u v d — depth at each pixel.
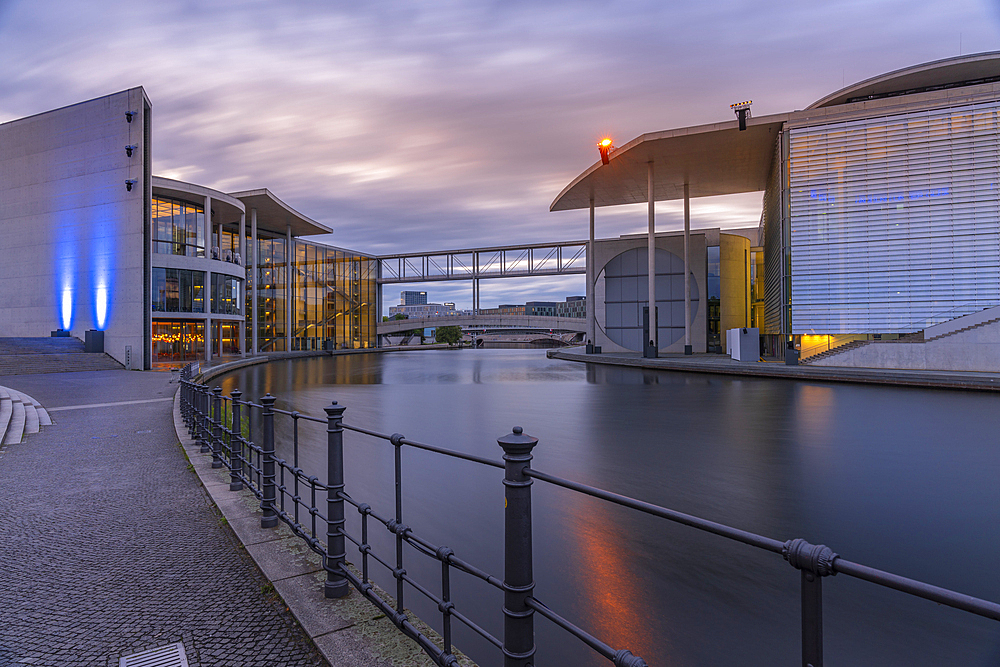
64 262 37.66
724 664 4.12
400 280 86.06
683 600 5.11
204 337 44.66
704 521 1.65
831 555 1.38
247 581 4.26
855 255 29.98
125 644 3.35
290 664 3.13
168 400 18.33
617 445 11.48
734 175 42.72
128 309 36.00
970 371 25.34
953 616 4.86
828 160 30.38
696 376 29.75
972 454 10.46
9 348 32.97
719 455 10.51
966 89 28.05
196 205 44.06
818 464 9.74
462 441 12.23
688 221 44.00
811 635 1.42
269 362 52.44
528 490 2.43
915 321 28.89
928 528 6.66
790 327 31.11
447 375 33.47
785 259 31.41
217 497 6.43
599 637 4.51
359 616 3.59
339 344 77.56
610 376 30.92
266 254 64.50
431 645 2.99
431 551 2.90
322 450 11.61
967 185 28.05
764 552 6.10
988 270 27.72
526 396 21.12
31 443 10.37
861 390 21.69
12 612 3.78
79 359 33.94
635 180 44.31
